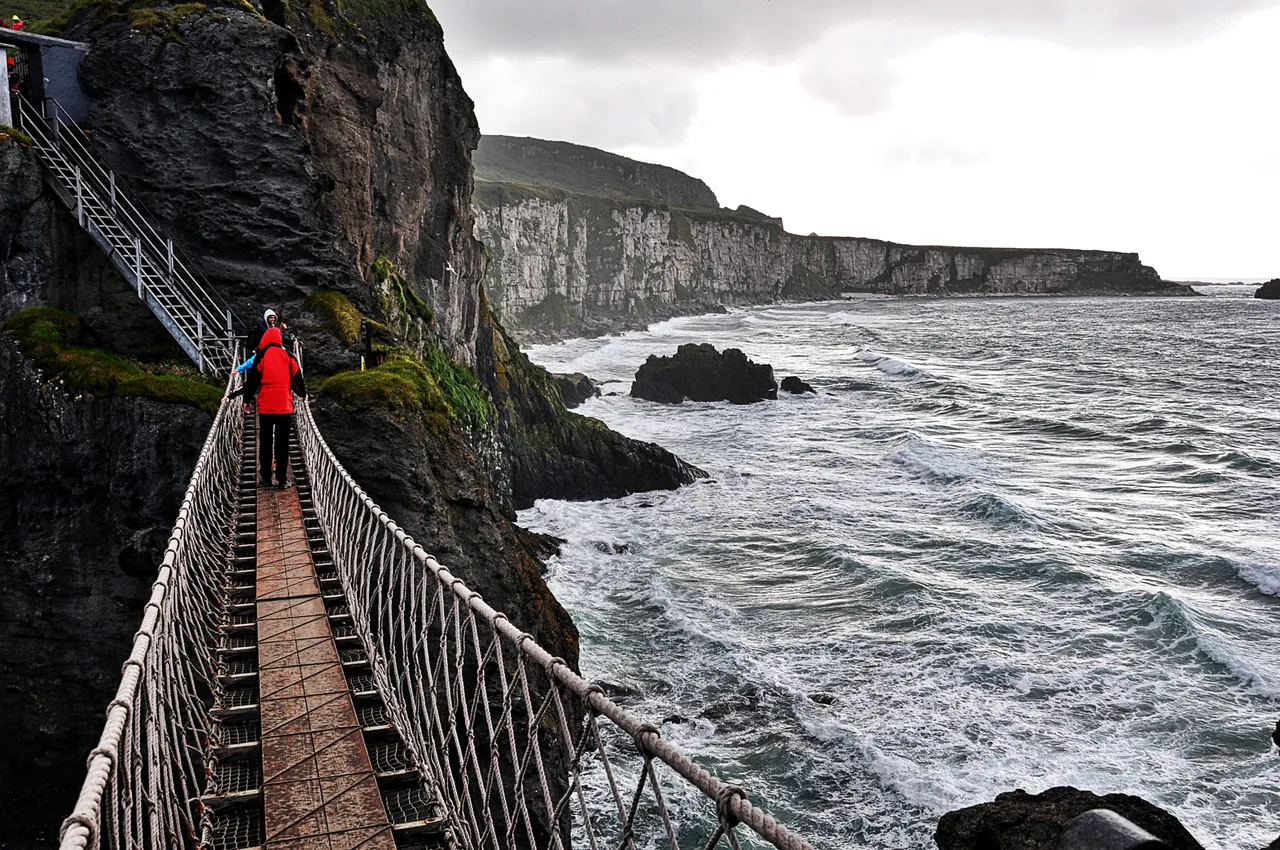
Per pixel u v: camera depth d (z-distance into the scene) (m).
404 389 16.86
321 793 5.07
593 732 3.73
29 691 14.62
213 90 19.44
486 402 32.34
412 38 31.16
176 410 15.35
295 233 20.03
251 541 10.62
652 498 39.00
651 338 131.88
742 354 66.25
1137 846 1.93
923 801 16.78
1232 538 32.38
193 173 19.42
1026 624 24.53
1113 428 55.19
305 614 8.00
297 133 20.11
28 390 15.26
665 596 26.42
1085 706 20.12
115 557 14.96
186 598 6.91
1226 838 15.87
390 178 29.72
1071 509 36.34
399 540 6.97
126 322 17.59
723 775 17.73
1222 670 21.89
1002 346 108.19
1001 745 18.55
